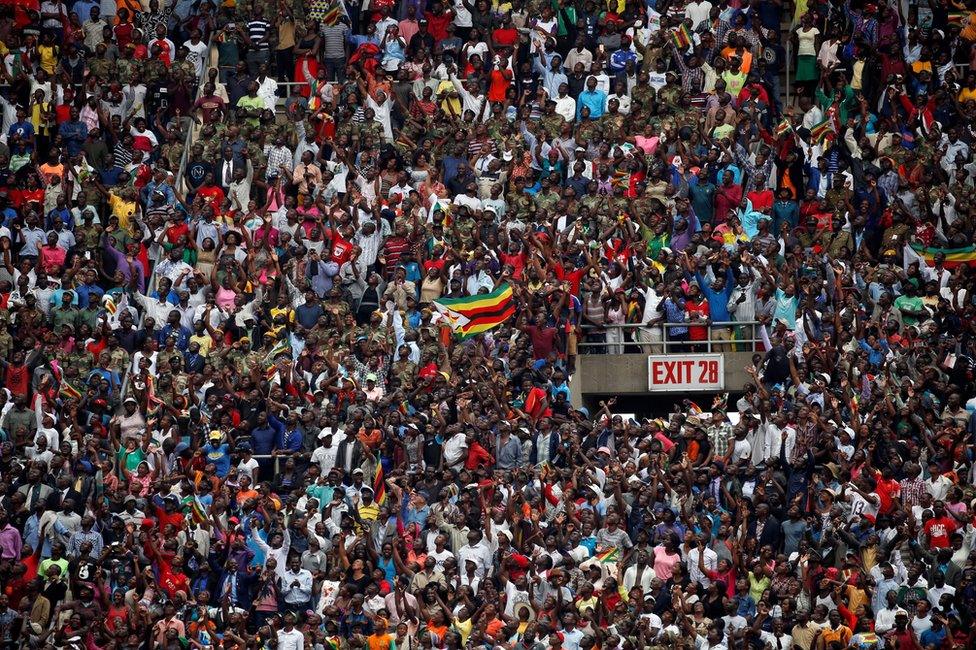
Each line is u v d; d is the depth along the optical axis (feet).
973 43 552.41
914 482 430.20
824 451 431.02
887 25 545.85
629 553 409.69
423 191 499.51
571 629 389.19
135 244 479.82
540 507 420.36
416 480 425.28
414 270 477.36
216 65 539.29
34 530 408.46
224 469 427.74
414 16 546.67
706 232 480.64
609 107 520.83
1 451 423.23
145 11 551.18
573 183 501.15
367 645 390.01
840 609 399.03
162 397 442.09
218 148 508.94
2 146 501.97
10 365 444.14
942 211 507.71
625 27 540.93
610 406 470.80
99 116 515.50
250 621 401.90
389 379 451.53
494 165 505.66
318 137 514.68
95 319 460.55
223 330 460.55
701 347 472.44
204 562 407.23
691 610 394.32
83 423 437.58
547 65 536.42
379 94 519.60
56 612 398.01
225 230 485.97
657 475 420.77
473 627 393.70
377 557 409.90
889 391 450.71
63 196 488.85
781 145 513.86
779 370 452.76
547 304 461.37
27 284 466.29
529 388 445.37
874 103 535.19
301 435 434.30
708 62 534.37
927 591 407.64
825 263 479.00
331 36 534.78
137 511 414.41
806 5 550.36
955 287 484.74
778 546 417.08
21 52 527.40
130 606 392.47
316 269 474.90
